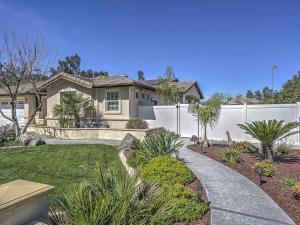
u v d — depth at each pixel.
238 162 10.10
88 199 3.71
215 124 16.55
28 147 13.02
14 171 8.59
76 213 3.53
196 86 30.78
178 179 7.18
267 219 5.27
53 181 7.66
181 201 5.41
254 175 8.34
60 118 18.25
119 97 19.38
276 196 6.56
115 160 10.67
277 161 10.40
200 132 17.34
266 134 10.02
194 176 8.01
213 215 5.43
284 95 32.09
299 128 14.34
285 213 5.57
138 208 3.80
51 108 21.23
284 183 7.33
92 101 20.02
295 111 14.66
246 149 12.25
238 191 6.90
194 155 11.67
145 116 19.50
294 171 8.75
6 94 23.73
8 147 12.93
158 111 19.02
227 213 5.53
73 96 18.62
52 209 3.90
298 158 10.99
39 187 3.12
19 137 14.46
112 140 16.12
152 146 9.56
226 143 14.76
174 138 10.44
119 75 23.69
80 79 19.70
